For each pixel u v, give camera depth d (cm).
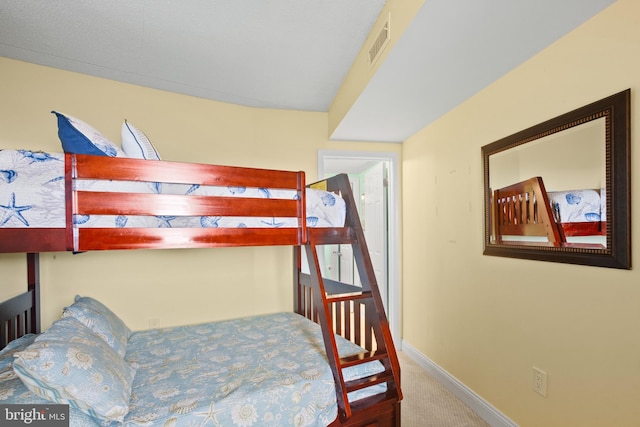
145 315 240
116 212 121
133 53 199
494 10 122
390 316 317
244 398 125
